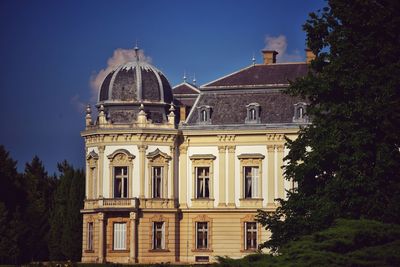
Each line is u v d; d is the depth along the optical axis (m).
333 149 54.47
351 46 55.66
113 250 96.62
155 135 97.69
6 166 112.44
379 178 52.59
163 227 97.38
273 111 97.94
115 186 97.94
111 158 97.69
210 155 98.25
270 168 97.00
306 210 57.94
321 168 57.12
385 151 52.38
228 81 100.62
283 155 96.94
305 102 97.12
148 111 99.19
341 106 55.16
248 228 97.56
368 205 52.16
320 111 57.84
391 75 53.00
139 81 99.31
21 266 86.19
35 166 122.62
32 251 110.50
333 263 39.56
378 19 53.97
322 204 54.66
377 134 53.91
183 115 101.06
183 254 98.00
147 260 96.25
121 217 96.81
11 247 101.38
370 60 54.78
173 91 107.69
